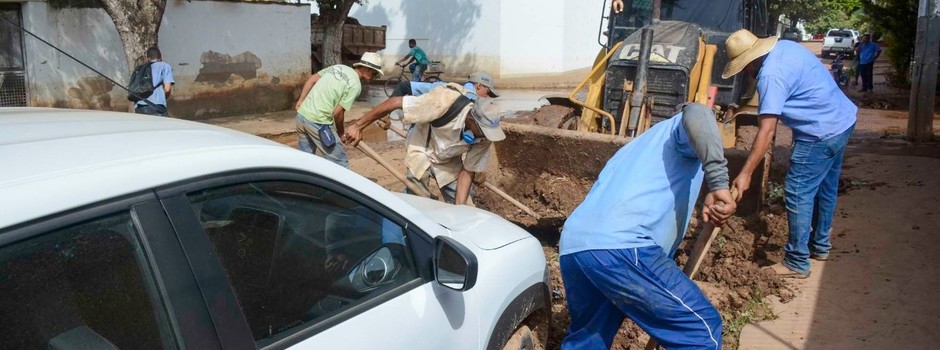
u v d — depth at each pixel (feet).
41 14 38.17
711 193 9.76
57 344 5.65
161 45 42.93
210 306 6.45
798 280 16.22
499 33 81.25
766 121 14.07
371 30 71.10
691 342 10.02
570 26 84.33
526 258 10.53
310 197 7.79
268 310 7.00
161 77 28.35
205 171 6.75
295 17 50.83
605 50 27.55
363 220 8.34
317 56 65.36
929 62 32.89
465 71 83.82
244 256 6.96
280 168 7.49
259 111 49.65
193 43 44.78
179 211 6.44
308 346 7.11
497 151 21.49
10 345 5.41
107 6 33.27
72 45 39.60
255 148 7.41
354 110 52.31
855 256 17.47
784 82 14.29
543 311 11.34
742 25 25.88
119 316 5.97
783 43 14.88
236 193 7.00
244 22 47.52
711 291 15.28
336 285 7.76
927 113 33.37
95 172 6.08
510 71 82.79
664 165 10.21
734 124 22.74
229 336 6.52
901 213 20.54
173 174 6.51
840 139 15.29
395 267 8.46
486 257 9.82
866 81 63.98
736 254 17.11
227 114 47.67
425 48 85.71
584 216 10.45
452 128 16.30
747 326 14.21
